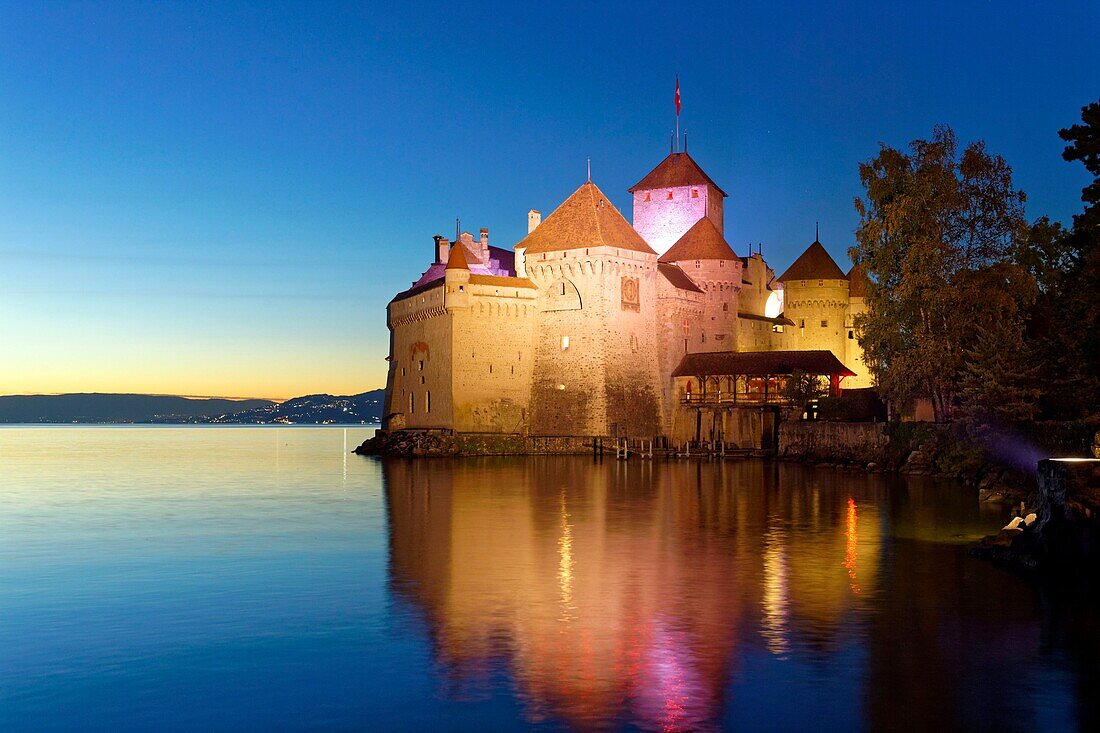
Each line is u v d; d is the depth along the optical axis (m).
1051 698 21.30
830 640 25.47
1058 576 32.56
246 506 58.53
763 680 22.52
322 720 20.39
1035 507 46.59
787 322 122.62
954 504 52.69
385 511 53.53
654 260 104.00
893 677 22.61
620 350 100.44
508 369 101.19
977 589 30.94
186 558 38.28
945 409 71.75
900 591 30.81
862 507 51.91
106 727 20.16
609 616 28.14
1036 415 59.94
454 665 23.69
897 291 69.44
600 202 102.75
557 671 23.27
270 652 24.80
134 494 68.44
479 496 60.44
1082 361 52.31
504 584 32.66
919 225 69.88
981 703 21.05
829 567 35.06
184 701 21.45
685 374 103.31
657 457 95.44
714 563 36.16
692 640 25.61
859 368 123.38
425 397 104.81
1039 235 87.81
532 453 99.44
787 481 68.12
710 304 111.00
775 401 98.50
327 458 120.19
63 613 28.89
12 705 21.30
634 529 45.00
